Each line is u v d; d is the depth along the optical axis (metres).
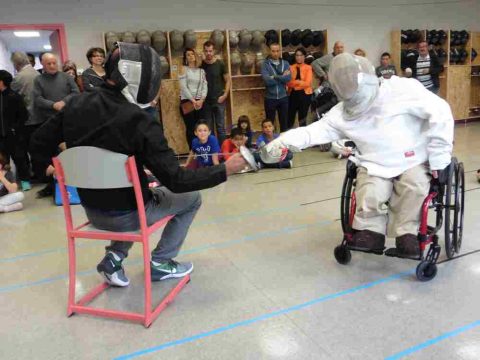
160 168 1.83
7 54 10.80
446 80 8.37
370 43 7.96
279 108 6.44
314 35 7.05
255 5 6.95
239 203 3.88
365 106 2.20
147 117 1.82
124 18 6.24
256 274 2.45
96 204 1.96
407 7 8.15
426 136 2.17
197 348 1.80
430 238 2.21
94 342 1.87
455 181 2.37
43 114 4.74
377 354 1.71
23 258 2.84
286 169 5.24
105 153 1.81
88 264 2.70
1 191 4.09
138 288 2.35
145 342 1.86
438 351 1.71
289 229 3.16
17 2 5.78
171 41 6.30
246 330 1.91
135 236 1.94
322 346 1.77
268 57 6.47
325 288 2.26
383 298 2.13
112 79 1.82
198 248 2.86
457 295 2.13
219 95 6.12
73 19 6.03
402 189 2.22
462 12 8.74
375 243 2.26
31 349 1.84
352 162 2.41
